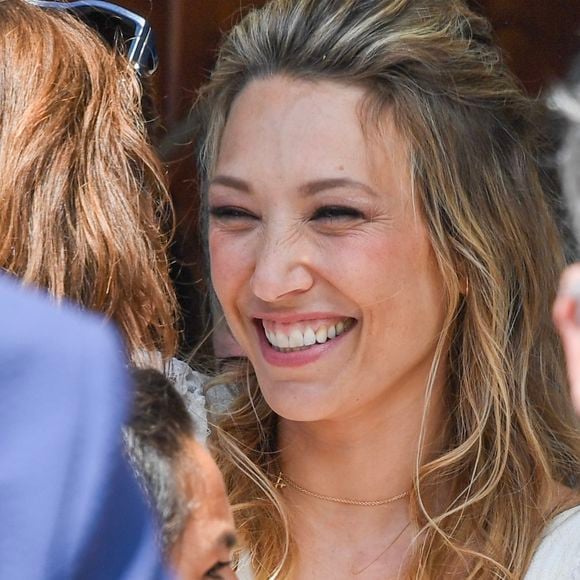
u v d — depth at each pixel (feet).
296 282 19.52
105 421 8.45
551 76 27.81
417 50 19.83
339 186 19.40
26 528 8.09
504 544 20.44
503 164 21.48
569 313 14.75
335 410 20.11
